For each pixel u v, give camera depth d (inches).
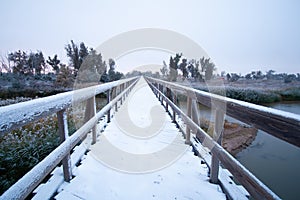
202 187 65.1
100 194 60.2
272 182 128.8
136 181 68.4
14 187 34.4
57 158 49.0
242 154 172.9
